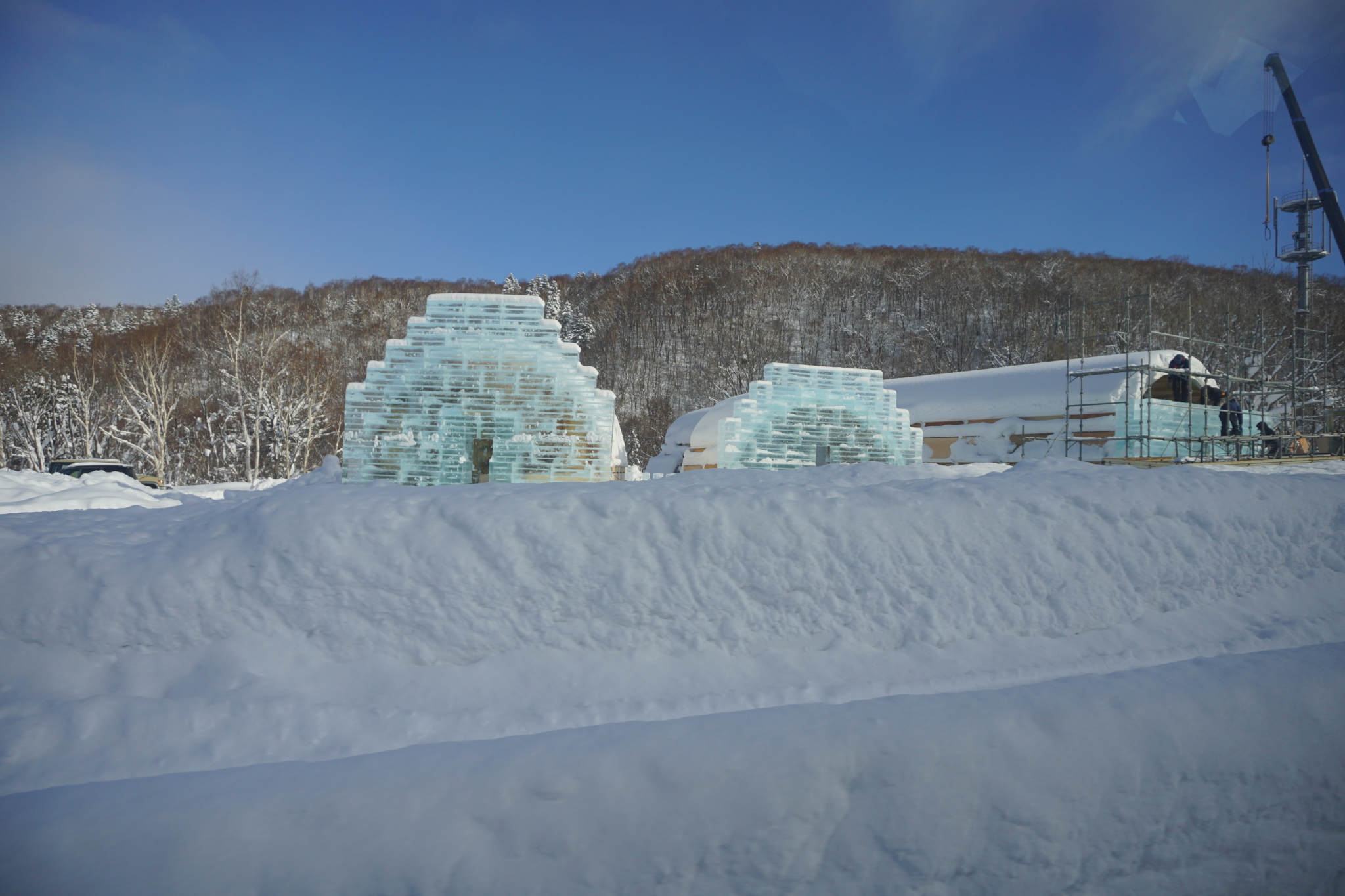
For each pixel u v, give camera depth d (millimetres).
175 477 40094
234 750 3482
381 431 12414
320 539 4203
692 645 4398
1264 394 24531
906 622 4605
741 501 4578
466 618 4277
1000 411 22656
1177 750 3643
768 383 18234
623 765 3135
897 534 4676
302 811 2883
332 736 3604
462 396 12539
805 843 3047
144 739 3494
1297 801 3715
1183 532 5262
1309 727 3922
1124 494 5199
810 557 4547
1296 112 27078
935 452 23906
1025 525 4926
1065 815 3334
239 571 4191
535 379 12672
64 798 2939
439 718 3752
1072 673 4469
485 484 4863
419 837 2811
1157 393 21703
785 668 4324
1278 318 48938
